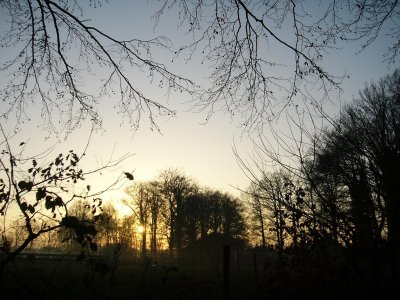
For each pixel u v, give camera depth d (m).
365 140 4.82
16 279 5.61
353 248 5.40
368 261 5.38
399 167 4.58
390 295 4.95
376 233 5.08
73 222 5.34
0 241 5.82
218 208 65.00
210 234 59.44
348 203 5.30
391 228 4.79
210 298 8.56
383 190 4.77
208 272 19.22
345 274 5.66
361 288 5.50
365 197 4.94
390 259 5.02
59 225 5.46
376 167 4.69
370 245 5.37
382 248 5.10
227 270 6.94
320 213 5.78
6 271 5.74
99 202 5.88
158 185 63.47
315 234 6.01
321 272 5.96
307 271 6.31
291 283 6.24
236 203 64.44
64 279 8.04
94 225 5.96
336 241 5.64
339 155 5.05
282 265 6.51
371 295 5.17
